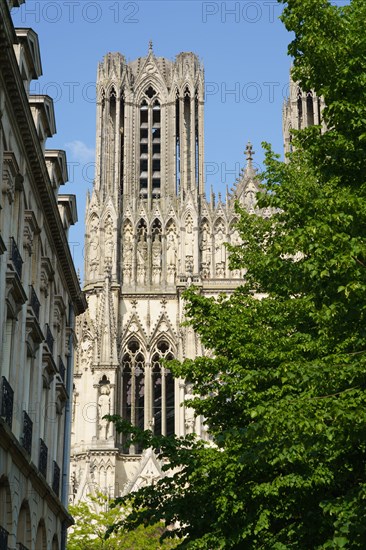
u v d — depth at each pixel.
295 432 29.36
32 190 50.00
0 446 40.66
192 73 127.44
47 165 58.84
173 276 117.25
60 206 63.41
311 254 31.70
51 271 56.22
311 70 34.06
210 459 37.81
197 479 39.31
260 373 33.50
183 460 39.62
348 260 28.78
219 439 32.28
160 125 127.19
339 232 30.70
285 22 34.72
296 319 38.78
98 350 112.25
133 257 117.81
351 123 32.34
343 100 32.72
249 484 35.81
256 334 40.38
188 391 111.12
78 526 90.56
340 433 28.36
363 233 30.88
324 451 31.89
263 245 47.38
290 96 126.19
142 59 129.38
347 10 35.75
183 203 118.50
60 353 61.88
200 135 125.06
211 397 42.22
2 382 41.38
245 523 35.97
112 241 117.31
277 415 28.78
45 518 53.53
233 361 40.34
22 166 46.88
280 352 37.28
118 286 115.12
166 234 118.62
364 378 29.20
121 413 112.12
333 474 33.16
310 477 32.88
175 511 38.81
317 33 33.50
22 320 47.00
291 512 35.09
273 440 31.20
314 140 34.97
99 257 116.94
